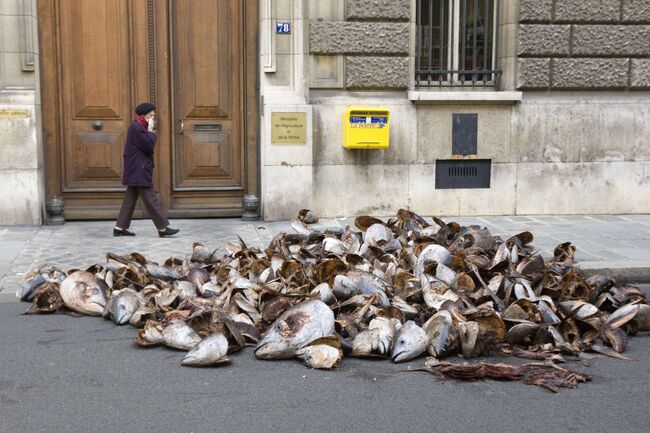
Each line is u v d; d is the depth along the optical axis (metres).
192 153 11.06
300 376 5.32
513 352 5.83
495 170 11.45
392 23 10.98
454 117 11.25
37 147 10.39
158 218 9.80
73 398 4.89
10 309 6.96
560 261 8.23
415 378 5.31
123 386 5.10
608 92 11.65
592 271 8.17
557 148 11.53
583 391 5.10
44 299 6.93
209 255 8.12
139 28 10.75
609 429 4.47
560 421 4.58
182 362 5.49
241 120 11.12
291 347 5.61
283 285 6.64
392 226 8.97
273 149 10.79
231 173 11.20
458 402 4.87
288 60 10.82
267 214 10.89
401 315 6.09
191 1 10.88
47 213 10.70
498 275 6.82
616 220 11.23
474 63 11.52
